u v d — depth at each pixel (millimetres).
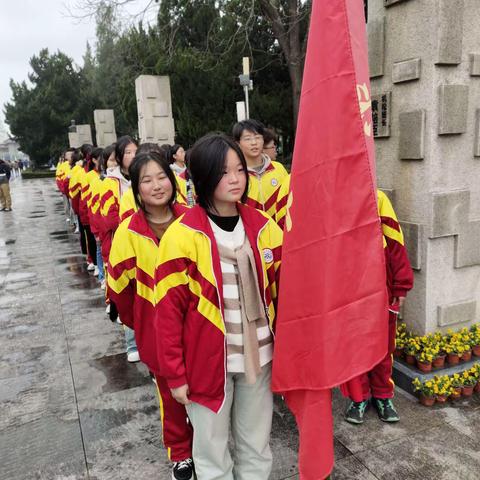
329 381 1624
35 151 37094
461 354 2994
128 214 2930
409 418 2752
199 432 1854
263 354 1857
